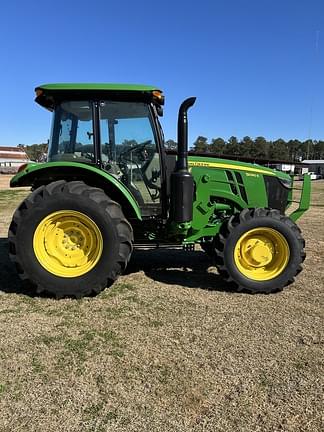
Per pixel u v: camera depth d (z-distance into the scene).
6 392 2.57
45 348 3.11
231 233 4.32
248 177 4.91
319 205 12.92
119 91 4.30
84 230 4.13
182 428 2.28
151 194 4.60
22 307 3.89
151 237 4.69
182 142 4.21
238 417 2.37
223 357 3.00
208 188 4.75
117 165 4.54
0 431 2.24
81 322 3.57
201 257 5.85
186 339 3.27
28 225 4.04
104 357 2.99
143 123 4.51
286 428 2.29
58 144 4.51
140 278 4.81
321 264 5.46
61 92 4.34
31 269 4.04
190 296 4.22
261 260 4.39
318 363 2.94
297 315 3.75
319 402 2.51
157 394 2.57
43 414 2.38
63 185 4.10
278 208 5.07
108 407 2.44
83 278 4.07
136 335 3.33
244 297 4.22
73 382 2.69
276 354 3.05
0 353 3.03
